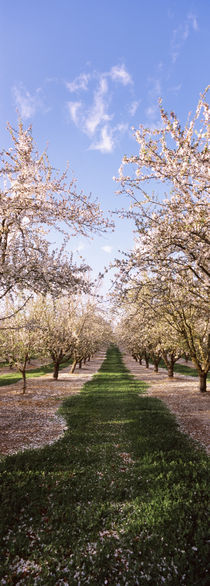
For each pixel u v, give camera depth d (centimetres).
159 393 1856
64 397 1728
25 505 524
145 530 455
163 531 448
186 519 472
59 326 2495
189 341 1855
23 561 405
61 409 1384
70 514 504
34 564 399
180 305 1070
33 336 1744
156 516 487
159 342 2375
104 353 7644
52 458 755
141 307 1174
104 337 4875
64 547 428
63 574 377
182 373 3238
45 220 902
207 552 395
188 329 1808
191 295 1048
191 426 1082
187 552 403
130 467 702
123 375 2967
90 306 3022
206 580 351
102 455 783
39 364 4203
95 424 1112
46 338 2031
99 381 2481
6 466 692
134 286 920
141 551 412
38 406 1467
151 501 535
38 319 1950
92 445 873
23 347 1741
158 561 389
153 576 368
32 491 568
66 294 1029
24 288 952
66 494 564
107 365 4378
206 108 659
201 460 716
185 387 2083
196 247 778
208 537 427
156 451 782
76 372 3328
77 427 1073
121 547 424
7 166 834
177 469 664
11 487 574
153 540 429
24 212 897
